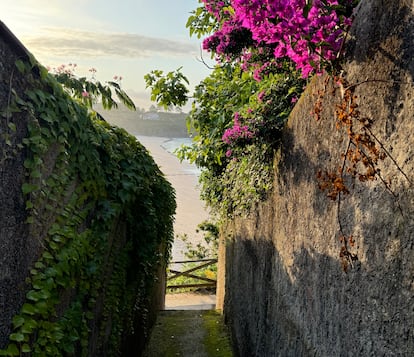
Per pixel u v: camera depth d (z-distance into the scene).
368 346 1.51
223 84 4.76
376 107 1.48
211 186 6.04
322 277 2.05
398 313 1.30
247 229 4.39
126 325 3.84
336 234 1.86
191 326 6.02
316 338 2.12
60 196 2.21
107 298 3.12
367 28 1.57
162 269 6.75
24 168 1.83
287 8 1.72
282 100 3.07
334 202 1.90
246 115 3.20
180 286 9.28
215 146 4.23
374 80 1.47
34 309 1.88
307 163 2.34
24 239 1.85
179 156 5.21
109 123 3.38
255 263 3.91
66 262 2.18
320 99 2.05
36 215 1.95
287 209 2.80
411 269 1.23
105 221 2.81
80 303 2.45
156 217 4.28
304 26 1.73
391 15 1.40
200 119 4.74
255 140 3.08
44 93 1.98
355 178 1.65
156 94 4.59
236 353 4.81
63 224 2.24
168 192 5.31
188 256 12.02
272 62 2.96
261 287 3.58
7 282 1.72
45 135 1.96
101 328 3.03
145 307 4.79
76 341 2.45
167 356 4.98
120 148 3.32
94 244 2.69
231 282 5.59
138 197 3.78
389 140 1.38
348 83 1.71
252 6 1.79
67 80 3.28
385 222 1.40
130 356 4.17
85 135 2.48
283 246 2.88
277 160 3.11
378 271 1.44
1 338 1.68
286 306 2.75
